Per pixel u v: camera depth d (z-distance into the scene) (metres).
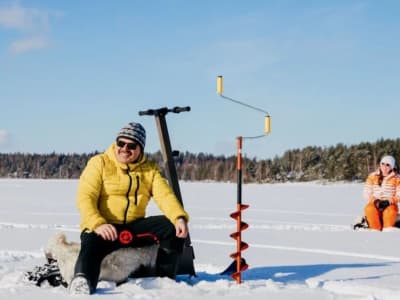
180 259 5.14
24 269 5.63
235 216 4.78
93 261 4.36
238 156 4.82
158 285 4.57
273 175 84.56
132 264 4.62
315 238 9.36
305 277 5.34
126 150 4.64
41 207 18.19
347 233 10.17
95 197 4.59
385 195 11.06
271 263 6.44
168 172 5.29
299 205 20.80
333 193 33.69
